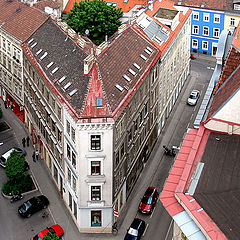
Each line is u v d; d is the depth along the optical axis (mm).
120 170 71250
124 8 119562
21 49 88250
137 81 73500
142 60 79250
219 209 42875
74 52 74500
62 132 71625
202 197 44281
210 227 40688
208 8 125750
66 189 74688
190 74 121125
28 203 74438
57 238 62781
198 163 48812
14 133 95438
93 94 65562
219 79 60344
